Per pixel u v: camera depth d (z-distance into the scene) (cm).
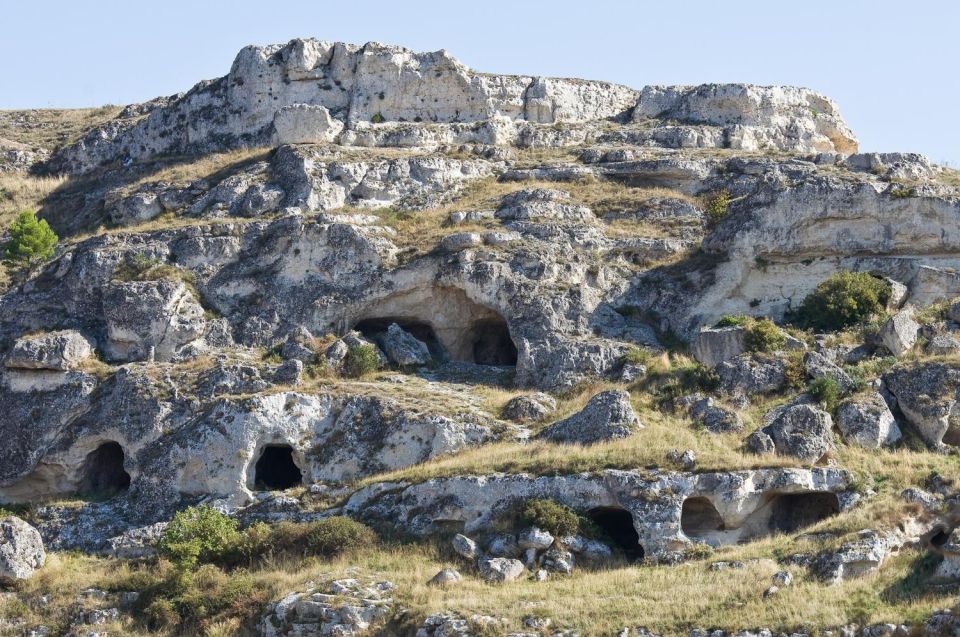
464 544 5222
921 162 7188
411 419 5922
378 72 8544
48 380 6562
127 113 9794
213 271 7019
